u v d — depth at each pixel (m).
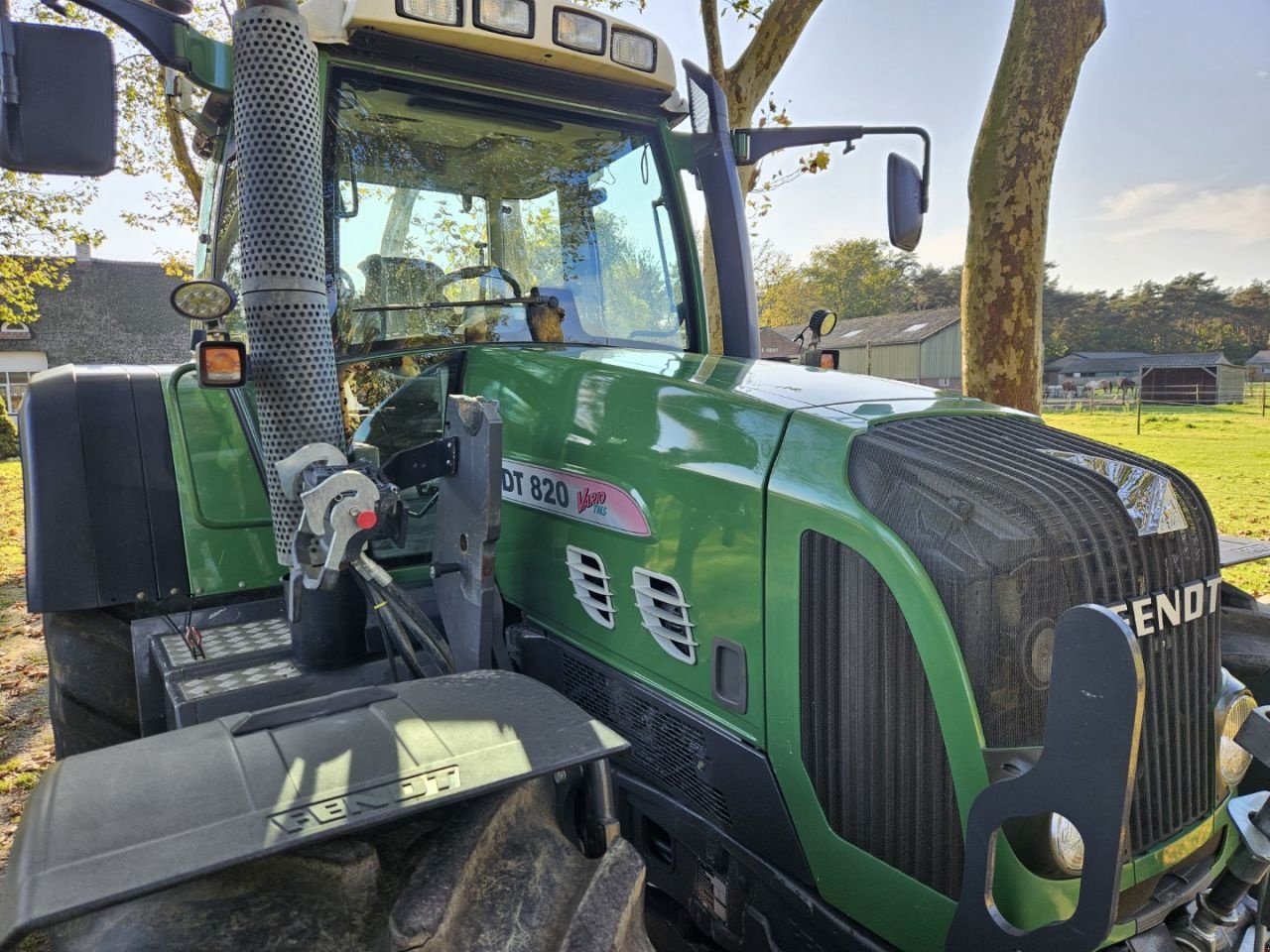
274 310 1.81
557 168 2.78
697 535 1.69
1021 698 1.32
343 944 1.13
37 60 1.70
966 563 1.33
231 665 2.02
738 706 1.63
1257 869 1.40
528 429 2.13
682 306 2.98
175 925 1.12
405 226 2.54
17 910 0.98
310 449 1.74
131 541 2.36
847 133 2.93
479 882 1.22
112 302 31.84
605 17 2.49
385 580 1.71
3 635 5.44
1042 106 5.20
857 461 1.48
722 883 1.74
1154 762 1.45
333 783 1.20
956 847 1.36
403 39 2.27
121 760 1.25
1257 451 14.76
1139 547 1.44
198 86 2.17
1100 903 1.11
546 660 2.13
